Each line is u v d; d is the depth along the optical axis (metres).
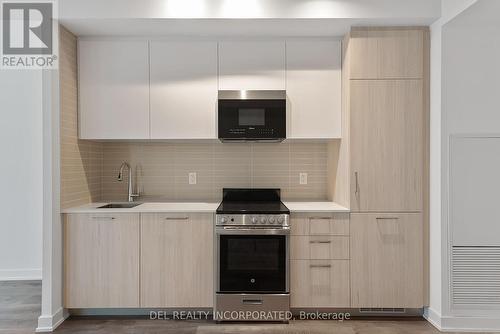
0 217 4.00
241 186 3.54
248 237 2.82
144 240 2.88
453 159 2.73
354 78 2.87
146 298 2.88
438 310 2.77
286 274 2.82
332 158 3.37
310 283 2.87
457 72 2.72
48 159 2.70
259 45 3.08
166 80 3.08
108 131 3.07
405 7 2.70
